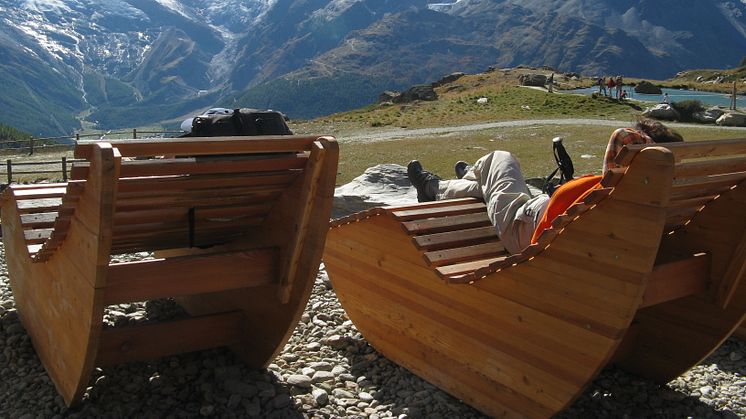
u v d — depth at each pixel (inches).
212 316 232.5
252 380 227.6
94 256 178.2
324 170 202.1
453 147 1122.7
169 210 202.1
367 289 257.9
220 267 207.3
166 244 228.5
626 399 233.6
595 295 180.4
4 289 314.3
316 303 306.3
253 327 232.1
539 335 196.7
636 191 169.0
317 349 263.1
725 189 209.8
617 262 174.6
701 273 215.2
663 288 201.9
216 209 209.0
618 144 210.1
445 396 229.5
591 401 229.8
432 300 230.2
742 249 209.5
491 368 212.8
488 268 204.7
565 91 2564.0
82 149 171.2
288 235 211.0
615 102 1993.1
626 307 173.8
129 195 186.5
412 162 316.8
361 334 272.4
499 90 2439.7
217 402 214.2
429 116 1946.4
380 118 1995.6
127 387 220.5
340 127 1823.3
